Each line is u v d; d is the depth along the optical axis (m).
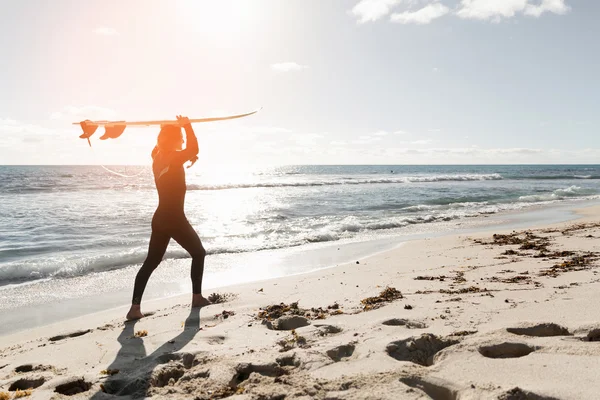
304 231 13.23
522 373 2.68
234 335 3.81
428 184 42.12
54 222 14.98
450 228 13.44
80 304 5.98
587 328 3.34
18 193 29.33
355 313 4.35
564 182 46.62
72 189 33.66
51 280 7.40
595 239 9.14
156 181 4.88
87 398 2.73
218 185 39.28
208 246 10.48
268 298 5.18
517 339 3.24
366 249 10.02
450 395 2.59
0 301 6.14
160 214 4.79
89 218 16.12
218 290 5.93
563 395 2.31
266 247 10.52
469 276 5.96
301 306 4.75
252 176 73.12
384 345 3.28
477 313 4.03
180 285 6.95
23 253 9.91
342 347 3.28
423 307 4.37
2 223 14.62
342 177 63.84
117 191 31.72
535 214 17.00
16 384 3.12
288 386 2.60
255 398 2.48
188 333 3.99
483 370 2.77
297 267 8.18
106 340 3.94
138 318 4.68
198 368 3.04
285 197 26.28
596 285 4.91
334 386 2.59
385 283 5.76
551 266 6.39
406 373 2.76
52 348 3.82
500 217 16.14
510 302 4.36
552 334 3.47
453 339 3.35
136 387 2.89
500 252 8.12
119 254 9.20
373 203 22.19
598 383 2.46
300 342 3.48
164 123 4.68
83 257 9.33
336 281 6.09
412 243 10.23
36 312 5.62
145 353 3.55
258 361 3.03
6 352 3.92
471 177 58.28
